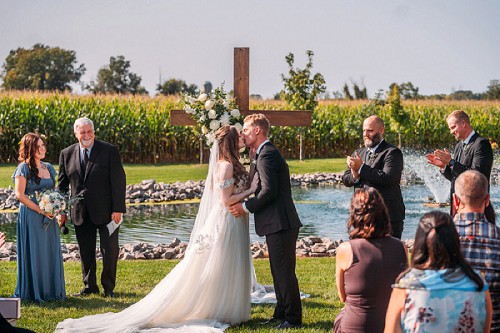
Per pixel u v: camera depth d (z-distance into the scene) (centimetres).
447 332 305
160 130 2662
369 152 643
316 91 2728
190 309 583
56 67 8756
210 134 685
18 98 2641
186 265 584
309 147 2914
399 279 315
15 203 1473
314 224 1241
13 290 690
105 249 675
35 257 657
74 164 676
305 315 599
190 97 689
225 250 584
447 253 309
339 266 400
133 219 1310
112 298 668
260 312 622
